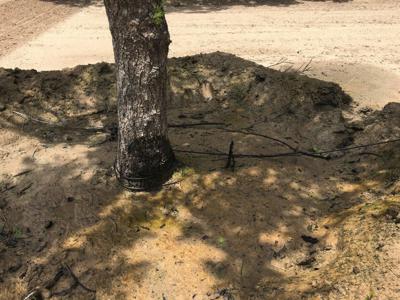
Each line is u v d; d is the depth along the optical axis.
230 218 4.36
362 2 14.99
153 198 4.62
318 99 6.39
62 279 3.85
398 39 11.27
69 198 4.61
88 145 5.50
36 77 6.52
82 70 6.70
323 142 5.56
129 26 3.98
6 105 6.01
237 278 3.80
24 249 4.09
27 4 14.88
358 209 4.27
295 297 3.41
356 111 6.70
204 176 4.83
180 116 6.21
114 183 4.79
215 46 10.66
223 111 6.34
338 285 3.33
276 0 15.45
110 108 6.33
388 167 4.91
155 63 4.20
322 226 4.26
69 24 12.84
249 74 6.73
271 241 4.12
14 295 3.74
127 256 4.02
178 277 3.83
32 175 4.95
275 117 6.11
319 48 10.56
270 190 4.69
